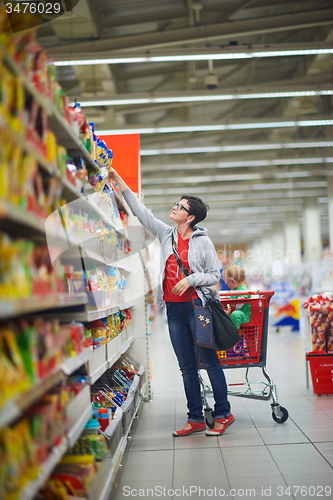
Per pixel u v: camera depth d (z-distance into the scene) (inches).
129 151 212.1
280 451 126.4
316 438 136.5
